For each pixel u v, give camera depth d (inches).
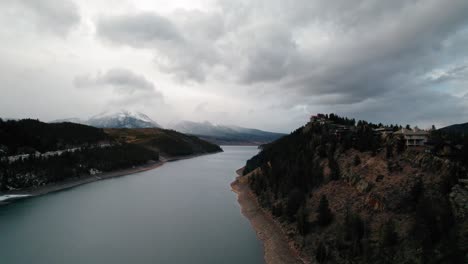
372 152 2768.2
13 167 5032.0
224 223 3211.1
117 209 3789.4
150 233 2886.3
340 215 2358.5
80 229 3011.8
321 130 4109.3
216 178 6441.9
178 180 6176.2
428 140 2546.8
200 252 2432.3
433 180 2027.6
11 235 2837.1
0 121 6392.7
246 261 2266.2
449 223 1696.6
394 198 2105.1
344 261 1936.5
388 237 1829.5
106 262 2244.1
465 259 1497.3
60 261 2257.6
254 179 4566.9
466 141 2342.5
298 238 2449.6
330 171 2974.9
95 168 6525.6
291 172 3454.7
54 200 4333.2
